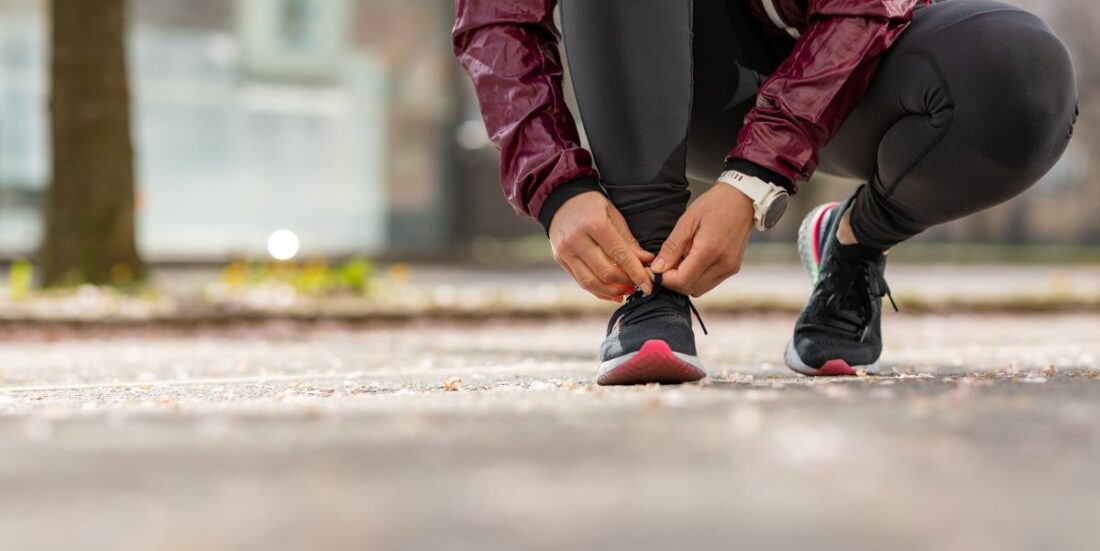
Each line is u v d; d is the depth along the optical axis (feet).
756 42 7.09
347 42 43.68
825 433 4.25
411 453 3.99
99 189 23.48
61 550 2.66
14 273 22.35
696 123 7.30
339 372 9.66
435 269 43.04
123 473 3.70
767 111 6.44
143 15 40.40
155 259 40.09
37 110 38.99
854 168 7.32
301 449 4.14
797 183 6.54
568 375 8.62
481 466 3.70
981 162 6.43
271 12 42.32
